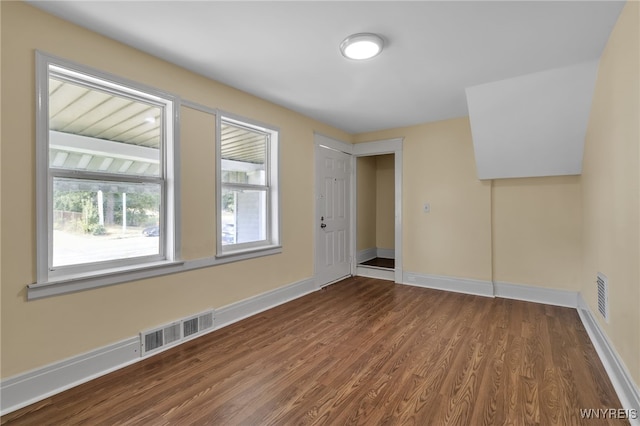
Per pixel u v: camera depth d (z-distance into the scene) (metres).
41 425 1.60
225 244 3.08
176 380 2.01
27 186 1.79
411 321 3.03
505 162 3.57
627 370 1.80
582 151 3.17
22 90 1.77
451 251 4.12
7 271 1.72
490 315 3.18
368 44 2.17
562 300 3.50
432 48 2.29
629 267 1.78
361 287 4.29
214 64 2.54
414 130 4.36
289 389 1.92
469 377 2.04
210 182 2.81
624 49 1.83
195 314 2.68
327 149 4.39
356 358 2.30
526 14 1.89
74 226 2.08
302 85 2.97
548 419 1.63
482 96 3.07
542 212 3.62
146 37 2.14
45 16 1.85
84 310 2.02
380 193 6.00
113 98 2.27
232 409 1.74
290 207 3.73
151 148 2.49
